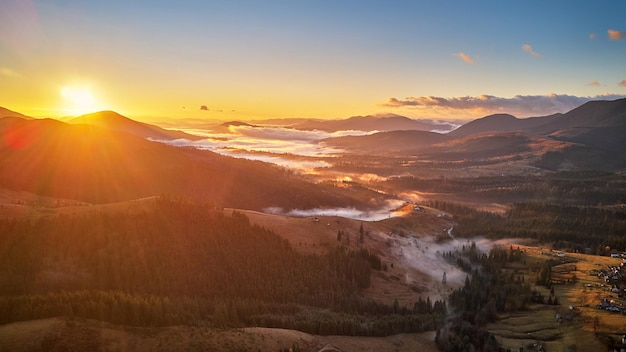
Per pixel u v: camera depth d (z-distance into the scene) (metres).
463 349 158.88
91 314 122.62
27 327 113.19
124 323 123.94
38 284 173.75
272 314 168.75
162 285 185.00
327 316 174.50
